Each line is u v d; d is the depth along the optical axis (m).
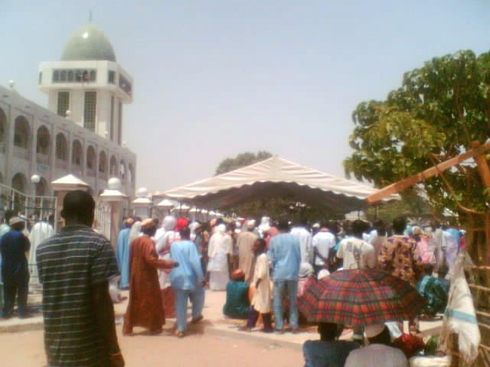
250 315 9.75
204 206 15.97
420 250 11.15
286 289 9.59
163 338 9.53
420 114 4.51
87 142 56.56
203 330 10.01
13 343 9.16
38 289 13.38
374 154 4.48
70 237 3.64
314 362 4.32
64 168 51.12
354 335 6.02
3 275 10.39
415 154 4.15
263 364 7.86
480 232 4.49
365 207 14.64
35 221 14.45
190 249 9.77
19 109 42.16
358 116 4.67
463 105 4.52
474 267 4.20
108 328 3.57
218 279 15.77
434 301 10.03
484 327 4.04
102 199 15.06
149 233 9.88
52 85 76.69
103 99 77.69
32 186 44.66
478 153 4.26
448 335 4.27
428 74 4.45
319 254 13.49
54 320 3.55
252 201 15.38
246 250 13.66
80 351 3.52
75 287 3.54
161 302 9.90
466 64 4.30
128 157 70.12
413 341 5.13
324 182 10.92
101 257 3.59
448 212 4.88
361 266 8.57
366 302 3.99
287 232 9.55
